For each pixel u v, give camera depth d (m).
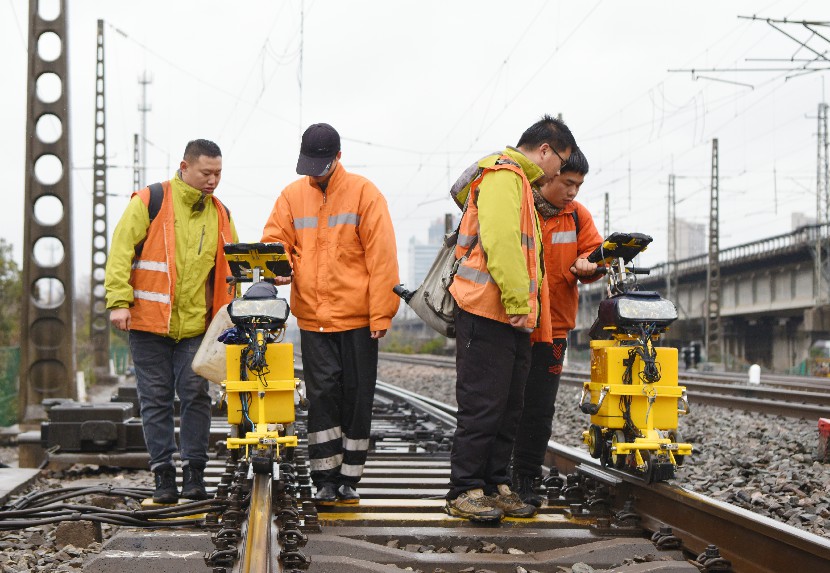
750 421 11.66
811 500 5.73
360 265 4.81
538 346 4.98
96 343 26.94
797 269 43.94
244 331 4.55
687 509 4.20
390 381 24.86
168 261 5.14
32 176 14.07
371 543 4.05
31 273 13.94
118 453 7.47
